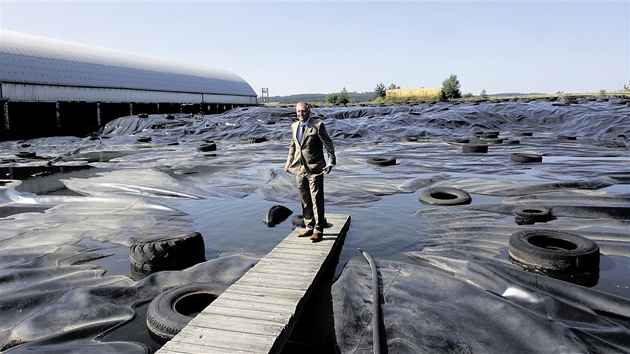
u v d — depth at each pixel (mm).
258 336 3691
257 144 23500
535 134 24016
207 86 63375
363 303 4578
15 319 4598
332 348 3977
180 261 6133
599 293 4512
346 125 26344
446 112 29219
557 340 3615
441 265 5695
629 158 15016
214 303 4332
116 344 3941
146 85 50344
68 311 4574
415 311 4324
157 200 10391
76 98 40062
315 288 5027
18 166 17469
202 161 17094
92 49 49344
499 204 8633
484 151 16953
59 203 10266
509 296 4641
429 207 8992
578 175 11680
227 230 7844
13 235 7738
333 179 12141
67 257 6555
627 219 7543
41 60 38688
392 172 13266
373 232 7328
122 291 5148
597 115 23984
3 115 31906
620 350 3537
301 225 7695
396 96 71125
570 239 5949
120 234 7672
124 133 33344
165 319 4203
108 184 12039
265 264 5375
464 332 3912
